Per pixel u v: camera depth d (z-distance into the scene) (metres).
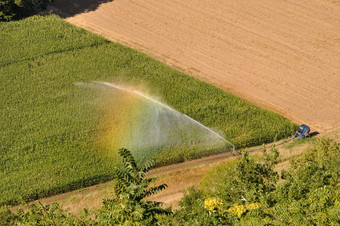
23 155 52.97
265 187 31.34
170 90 64.69
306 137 55.03
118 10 86.56
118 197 21.02
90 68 69.62
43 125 57.72
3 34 77.25
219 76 69.50
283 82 67.88
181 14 85.38
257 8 86.88
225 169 39.91
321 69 70.56
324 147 41.16
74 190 48.69
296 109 62.34
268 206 27.25
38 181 48.66
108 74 68.25
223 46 76.44
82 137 55.44
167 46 76.62
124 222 20.42
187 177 48.22
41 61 71.19
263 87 66.94
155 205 21.36
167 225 23.31
